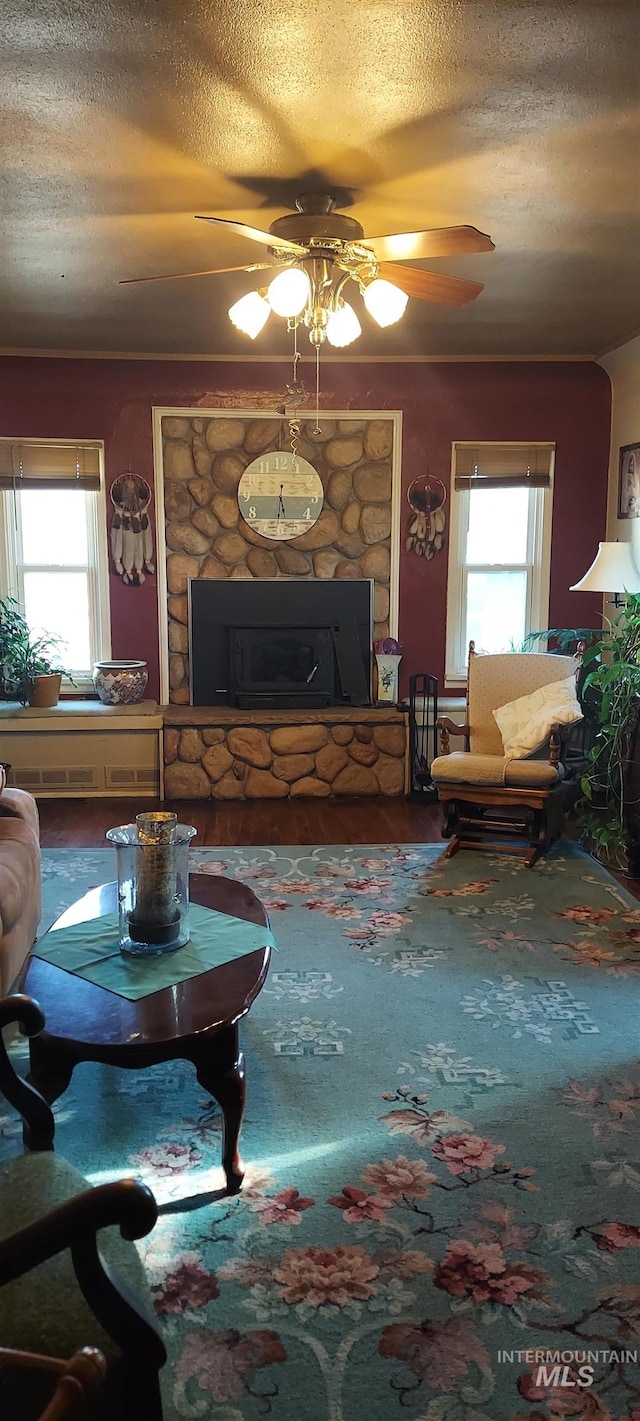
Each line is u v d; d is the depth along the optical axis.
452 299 3.08
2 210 3.07
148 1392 1.08
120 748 5.34
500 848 4.30
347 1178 2.02
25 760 5.31
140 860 2.19
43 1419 0.82
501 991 2.90
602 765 4.40
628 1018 2.74
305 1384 1.51
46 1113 1.64
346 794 5.40
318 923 3.45
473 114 2.39
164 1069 2.48
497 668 4.79
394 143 2.56
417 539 5.58
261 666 5.59
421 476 5.54
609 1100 2.32
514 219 3.17
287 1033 2.64
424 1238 1.84
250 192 2.93
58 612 5.66
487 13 1.93
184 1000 1.95
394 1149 2.12
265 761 5.32
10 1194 1.30
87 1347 0.92
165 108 2.35
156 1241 1.83
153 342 4.96
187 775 5.30
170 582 5.55
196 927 2.35
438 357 5.36
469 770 4.20
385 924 3.44
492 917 3.51
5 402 5.27
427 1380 1.52
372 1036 2.63
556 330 4.71
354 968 3.07
